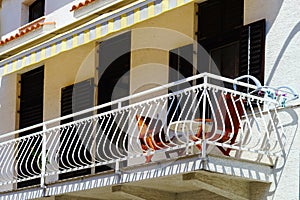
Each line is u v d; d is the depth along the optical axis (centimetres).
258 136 1020
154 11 1054
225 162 952
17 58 1353
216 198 1080
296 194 963
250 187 1021
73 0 1535
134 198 1113
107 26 1141
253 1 1088
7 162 1473
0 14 1800
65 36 1230
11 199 1322
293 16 1020
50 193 1224
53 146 1451
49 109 1534
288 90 1002
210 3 1198
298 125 977
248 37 1072
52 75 1541
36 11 1722
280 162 993
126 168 1069
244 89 1062
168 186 1087
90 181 1138
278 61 1028
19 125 1617
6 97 1661
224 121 995
